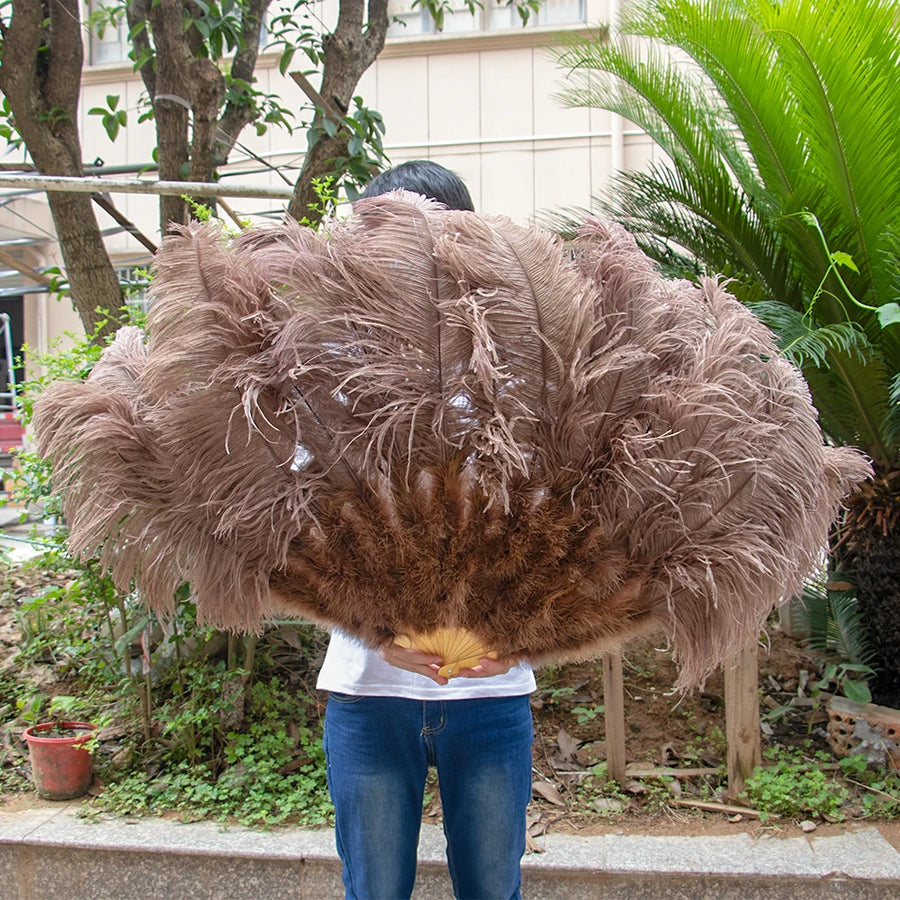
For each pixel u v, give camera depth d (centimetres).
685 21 320
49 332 734
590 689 323
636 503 123
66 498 134
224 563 128
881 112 285
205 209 306
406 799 155
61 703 279
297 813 262
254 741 287
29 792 280
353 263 118
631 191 371
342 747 155
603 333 122
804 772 273
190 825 255
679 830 250
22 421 285
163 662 308
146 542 131
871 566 305
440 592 129
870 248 308
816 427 129
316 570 130
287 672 320
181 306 122
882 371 298
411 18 650
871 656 313
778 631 363
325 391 122
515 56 632
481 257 116
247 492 123
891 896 221
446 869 233
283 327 120
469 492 122
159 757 286
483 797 153
